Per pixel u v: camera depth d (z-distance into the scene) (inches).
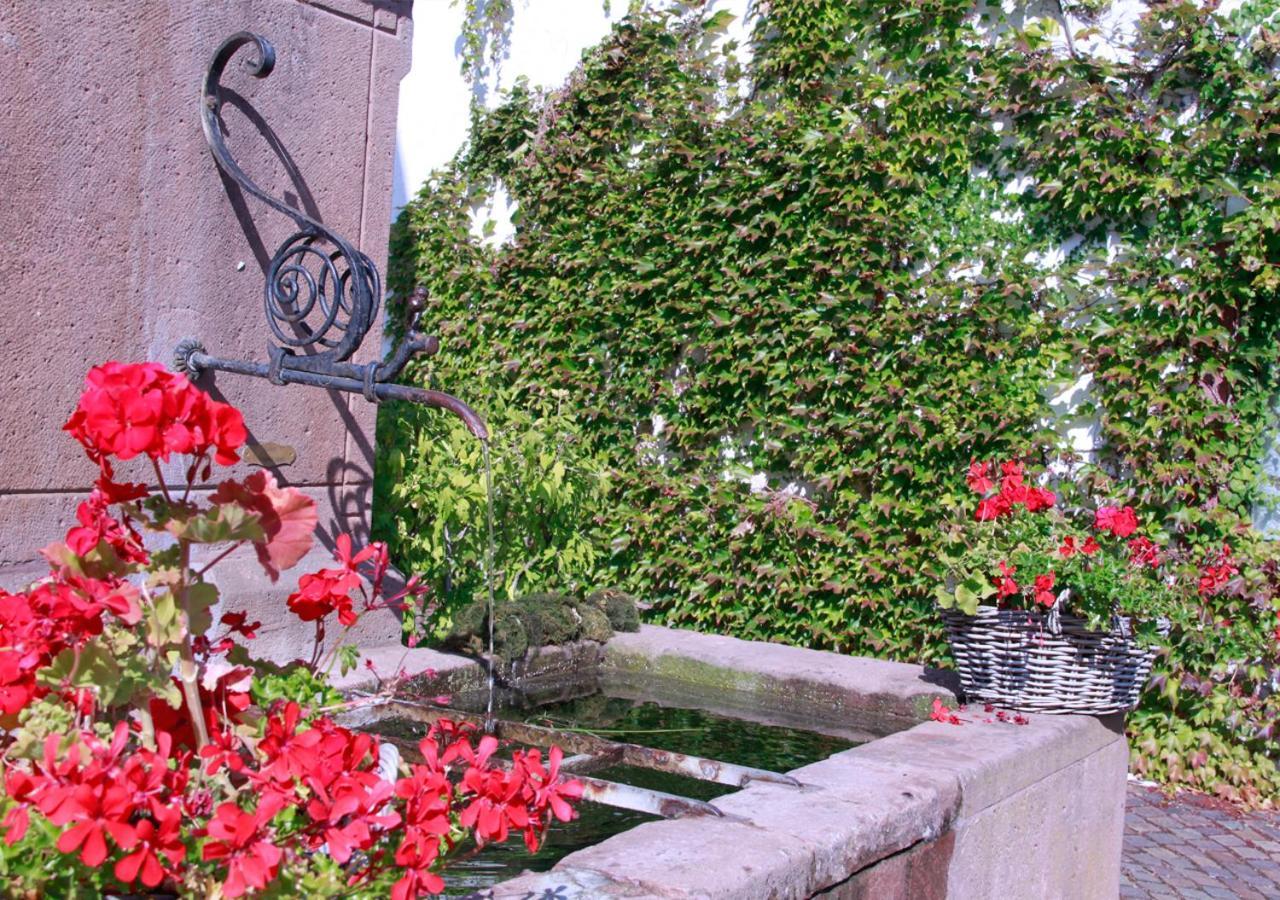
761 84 243.1
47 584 58.0
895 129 222.5
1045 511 155.6
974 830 112.7
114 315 128.0
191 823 54.2
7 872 50.7
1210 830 184.9
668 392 245.8
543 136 272.7
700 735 146.3
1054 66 207.6
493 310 277.4
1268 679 196.9
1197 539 200.1
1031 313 213.0
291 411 147.7
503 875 91.7
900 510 218.4
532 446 195.8
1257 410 199.2
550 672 174.1
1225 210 200.4
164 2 130.8
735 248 237.8
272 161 143.6
